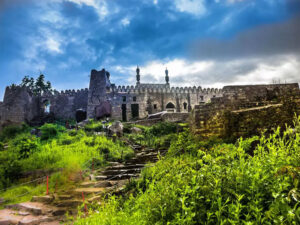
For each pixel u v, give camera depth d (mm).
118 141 18281
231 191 3332
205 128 12547
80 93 51375
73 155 13273
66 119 48875
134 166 11750
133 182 7566
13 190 9750
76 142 17297
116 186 8492
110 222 3879
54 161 12953
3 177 10977
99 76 47438
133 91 46312
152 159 12898
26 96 45844
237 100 13039
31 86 57969
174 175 5172
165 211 3496
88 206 6566
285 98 11883
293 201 2893
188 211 3160
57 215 6828
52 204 7641
